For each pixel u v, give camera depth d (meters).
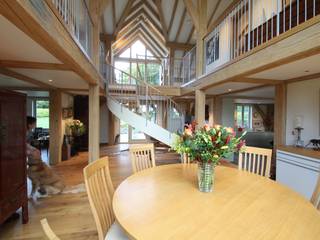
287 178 3.78
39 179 3.60
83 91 6.39
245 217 1.27
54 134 6.07
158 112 10.11
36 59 3.01
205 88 5.42
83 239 2.36
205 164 1.66
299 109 4.38
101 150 8.48
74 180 4.47
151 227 1.15
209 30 5.45
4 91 2.30
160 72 10.95
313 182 3.22
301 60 2.81
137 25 10.58
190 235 1.08
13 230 2.54
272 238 1.05
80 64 3.14
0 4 1.32
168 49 10.36
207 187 1.67
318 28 2.07
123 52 11.41
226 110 8.58
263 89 6.07
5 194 2.30
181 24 9.38
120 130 10.87
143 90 7.31
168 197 1.56
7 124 2.35
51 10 1.92
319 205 1.61
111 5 8.12
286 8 3.60
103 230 1.58
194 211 1.34
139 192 1.66
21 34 2.06
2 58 2.97
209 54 5.79
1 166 2.24
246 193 1.66
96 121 4.77
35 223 2.70
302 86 4.30
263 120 12.78
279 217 1.27
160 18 9.20
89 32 4.56
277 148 4.10
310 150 3.46
